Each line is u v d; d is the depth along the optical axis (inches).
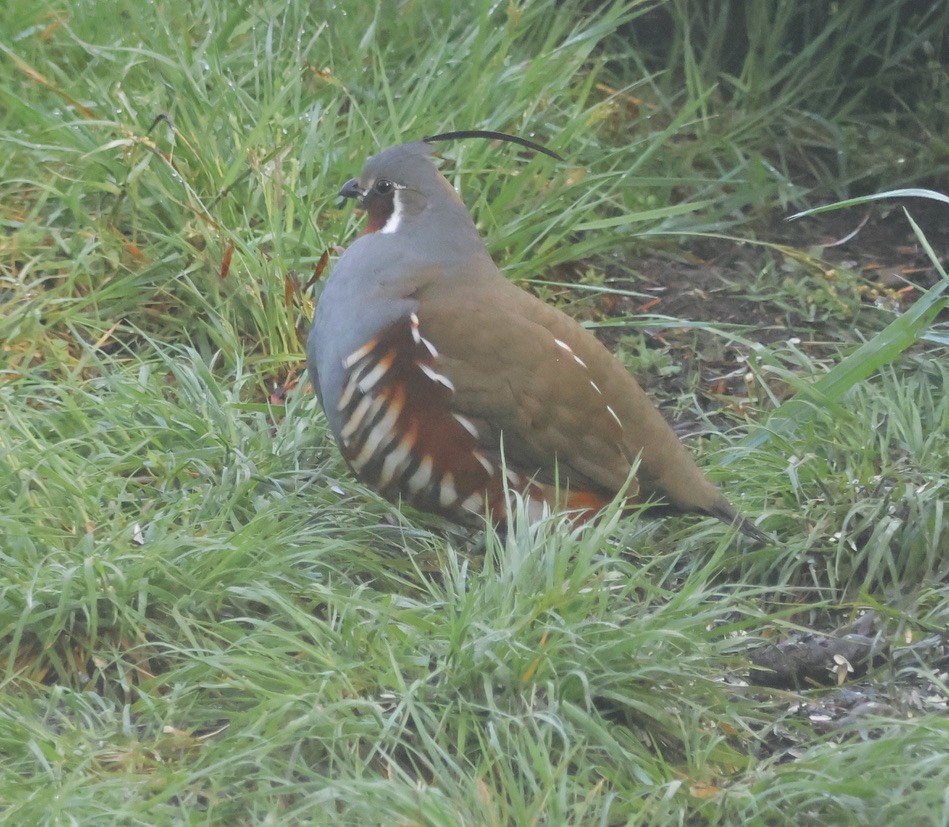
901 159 571.5
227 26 531.8
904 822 282.0
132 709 314.7
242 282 454.3
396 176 374.9
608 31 542.6
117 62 509.7
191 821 280.4
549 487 370.3
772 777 295.6
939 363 447.2
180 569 339.9
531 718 297.9
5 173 485.1
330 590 335.9
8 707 313.1
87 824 275.0
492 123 512.4
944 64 601.3
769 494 406.0
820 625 372.8
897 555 386.0
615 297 505.7
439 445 362.0
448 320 358.6
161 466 383.9
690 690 324.8
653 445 375.9
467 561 340.5
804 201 561.0
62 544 348.5
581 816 281.7
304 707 305.1
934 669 353.7
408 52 559.2
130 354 444.8
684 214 542.6
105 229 463.2
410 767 304.5
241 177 464.4
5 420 390.9
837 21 587.2
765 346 483.2
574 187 518.0
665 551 391.5
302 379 426.0
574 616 322.3
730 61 609.6
